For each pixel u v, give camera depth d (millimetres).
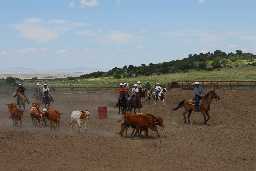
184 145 24875
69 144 24609
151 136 27703
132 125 27297
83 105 49750
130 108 38625
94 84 97125
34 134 27516
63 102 53688
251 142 25844
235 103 46062
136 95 38719
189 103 33781
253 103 45781
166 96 54250
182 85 64438
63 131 29141
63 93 70125
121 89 39469
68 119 35688
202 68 144500
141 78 128000
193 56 163750
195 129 30625
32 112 31438
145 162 20766
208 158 21750
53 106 48344
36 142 24969
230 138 27047
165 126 32125
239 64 144250
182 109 42906
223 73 125625
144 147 24234
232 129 30500
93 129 30406
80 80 137750
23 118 36031
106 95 65312
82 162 20562
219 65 144875
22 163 20188
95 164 20219
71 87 76625
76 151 22906
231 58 158875
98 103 52344
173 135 28094
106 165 20047
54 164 20094
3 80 77125
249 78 107312
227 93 54344
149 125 27109
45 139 25938
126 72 149625
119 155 22172
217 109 42031
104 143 25141
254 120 34875
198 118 36562
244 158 21797
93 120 35469
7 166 19578
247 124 32875
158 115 38750
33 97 57000
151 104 48312
